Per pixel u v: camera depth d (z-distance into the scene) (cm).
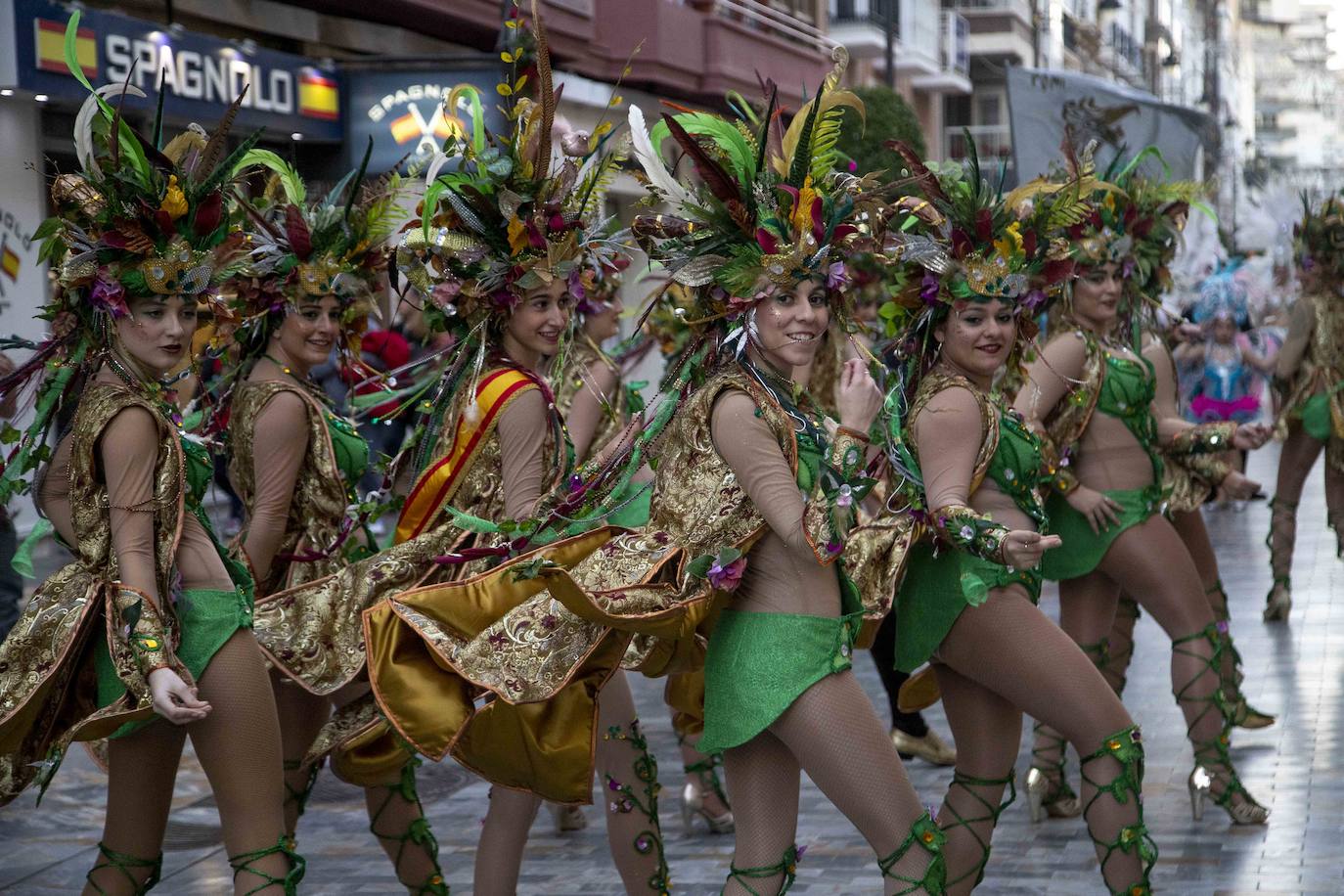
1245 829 529
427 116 1338
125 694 358
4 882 509
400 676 390
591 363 591
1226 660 644
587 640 377
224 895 493
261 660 380
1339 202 906
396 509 470
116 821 381
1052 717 409
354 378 518
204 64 1201
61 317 376
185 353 382
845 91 369
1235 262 1340
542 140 428
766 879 368
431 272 442
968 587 388
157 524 365
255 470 468
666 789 618
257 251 471
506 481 427
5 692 363
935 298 414
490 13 1558
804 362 359
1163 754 629
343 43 1495
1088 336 541
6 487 377
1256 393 1312
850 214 365
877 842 353
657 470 374
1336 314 885
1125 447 540
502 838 427
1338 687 728
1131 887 411
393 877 515
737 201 357
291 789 451
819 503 338
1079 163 539
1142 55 5391
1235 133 5934
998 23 3512
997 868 504
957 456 404
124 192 365
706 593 356
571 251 433
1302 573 1057
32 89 1065
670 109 378
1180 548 540
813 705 352
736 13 2117
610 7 1794
